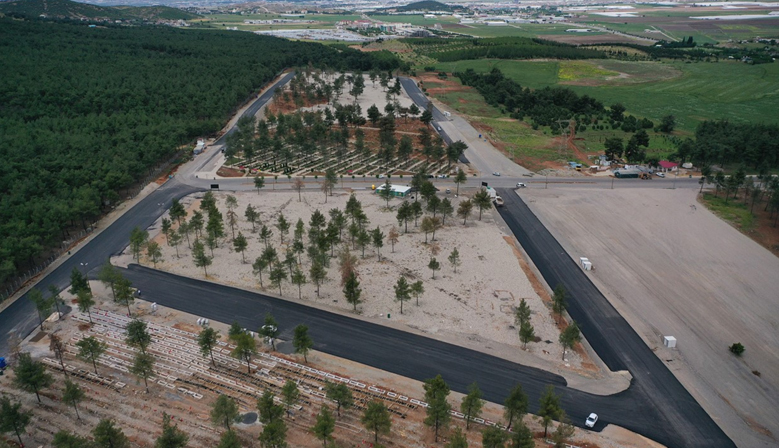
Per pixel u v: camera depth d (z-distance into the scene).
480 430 94.94
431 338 121.88
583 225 185.38
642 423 98.56
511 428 95.19
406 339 121.44
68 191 183.12
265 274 150.38
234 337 110.94
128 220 185.75
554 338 123.00
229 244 168.88
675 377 111.19
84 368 110.19
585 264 155.50
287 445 89.50
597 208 199.75
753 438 95.94
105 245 166.38
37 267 151.38
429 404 93.44
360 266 154.75
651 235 176.75
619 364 115.00
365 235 157.88
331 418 88.38
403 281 129.88
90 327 124.62
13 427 88.25
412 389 105.25
